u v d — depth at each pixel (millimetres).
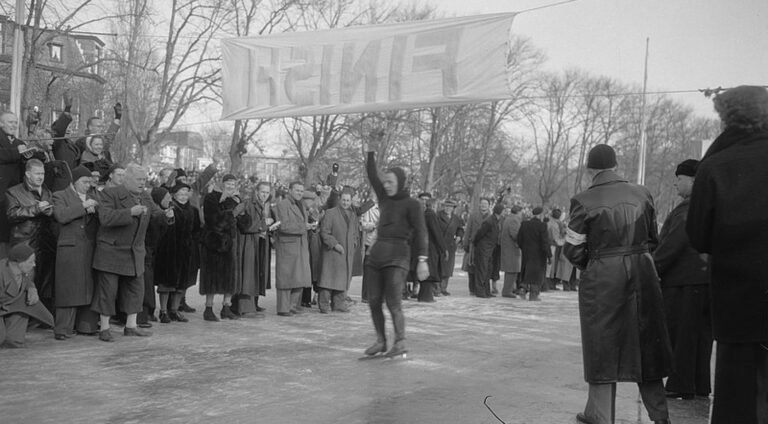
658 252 5812
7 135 7703
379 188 7145
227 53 9766
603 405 4559
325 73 9148
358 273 12062
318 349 7402
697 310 5672
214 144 58219
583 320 4613
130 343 7504
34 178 7340
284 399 5277
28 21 14648
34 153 8133
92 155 9078
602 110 52312
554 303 13148
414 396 5430
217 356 6895
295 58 9375
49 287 7910
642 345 4520
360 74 8898
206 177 10633
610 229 4531
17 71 11859
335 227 10484
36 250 7875
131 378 5891
